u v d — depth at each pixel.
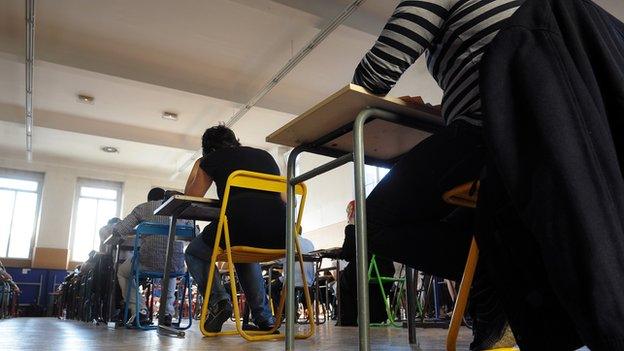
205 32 6.04
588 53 0.73
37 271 10.65
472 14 1.02
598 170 0.64
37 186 11.31
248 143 10.05
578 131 0.66
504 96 0.73
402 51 1.07
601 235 0.60
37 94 7.92
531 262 0.74
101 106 8.42
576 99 0.68
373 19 5.50
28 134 9.12
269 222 2.07
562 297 0.61
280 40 6.18
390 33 1.08
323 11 5.21
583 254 0.59
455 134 1.00
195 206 2.33
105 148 10.38
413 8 1.07
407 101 1.21
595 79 0.70
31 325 4.02
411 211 1.08
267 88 6.85
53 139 9.79
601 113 0.68
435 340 2.03
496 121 0.72
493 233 0.78
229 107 8.23
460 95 1.03
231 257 2.08
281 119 8.73
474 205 1.07
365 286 1.04
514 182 0.69
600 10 0.78
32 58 6.15
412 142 1.51
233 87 7.45
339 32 5.52
